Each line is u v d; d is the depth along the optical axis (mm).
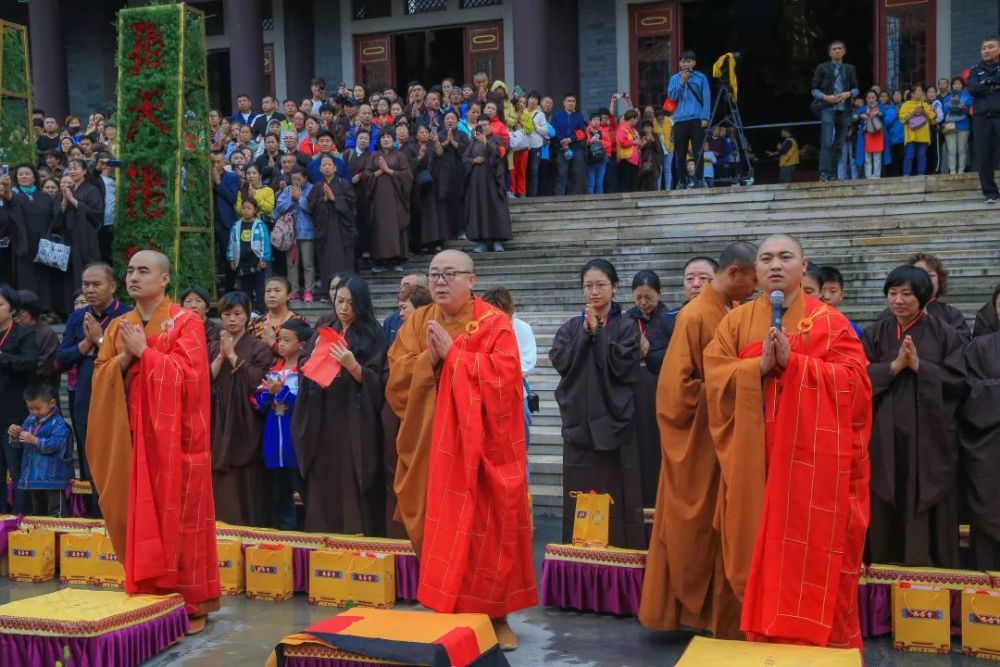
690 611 5070
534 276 11562
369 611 4398
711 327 4961
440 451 4953
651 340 6273
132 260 5496
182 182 11055
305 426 6434
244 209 11273
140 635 5023
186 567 5438
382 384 6332
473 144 12008
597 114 14203
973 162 12797
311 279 11359
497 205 12086
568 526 6055
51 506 7676
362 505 6406
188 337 5496
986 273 9820
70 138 13438
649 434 6129
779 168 16922
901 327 5680
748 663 3807
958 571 5215
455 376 4949
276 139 12180
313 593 6051
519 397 5145
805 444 4348
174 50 10961
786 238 4570
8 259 10984
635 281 6402
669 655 5125
